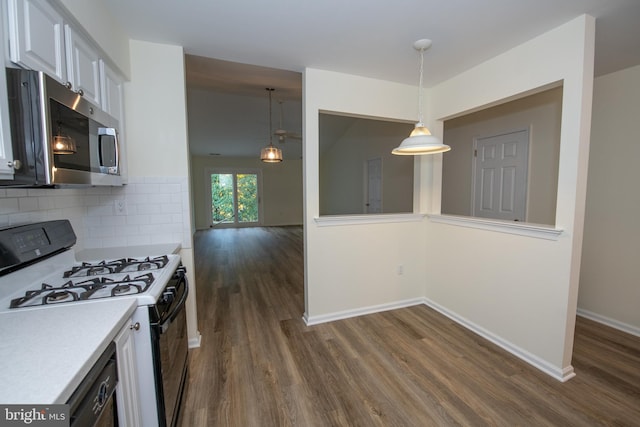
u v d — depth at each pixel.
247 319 2.97
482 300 2.61
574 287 1.98
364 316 3.02
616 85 2.68
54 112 1.11
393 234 3.15
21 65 1.05
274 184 10.22
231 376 2.06
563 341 2.00
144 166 2.26
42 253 1.42
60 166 1.16
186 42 2.21
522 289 2.25
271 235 8.26
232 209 9.90
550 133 2.98
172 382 1.47
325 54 2.40
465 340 2.53
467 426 1.63
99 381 0.87
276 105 5.44
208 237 7.93
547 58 2.04
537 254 2.14
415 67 2.63
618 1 1.68
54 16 1.25
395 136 5.56
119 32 1.95
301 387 1.95
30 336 0.92
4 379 0.70
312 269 2.83
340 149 8.00
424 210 3.29
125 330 1.13
